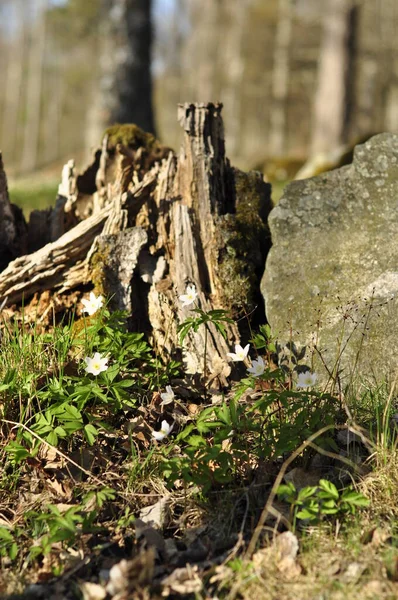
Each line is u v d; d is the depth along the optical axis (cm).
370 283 340
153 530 248
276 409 302
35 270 376
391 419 288
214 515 257
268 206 414
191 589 218
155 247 382
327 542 235
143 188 391
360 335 327
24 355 316
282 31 3105
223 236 379
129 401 301
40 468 283
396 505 248
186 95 4156
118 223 380
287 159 1151
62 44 3678
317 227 367
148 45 1134
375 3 3247
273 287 355
